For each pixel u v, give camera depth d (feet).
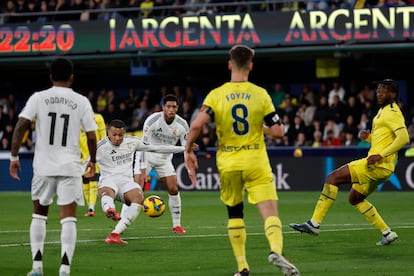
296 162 123.34
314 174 122.62
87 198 86.02
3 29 139.23
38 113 43.83
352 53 128.16
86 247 58.08
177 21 132.46
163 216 83.35
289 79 150.82
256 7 140.67
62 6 148.56
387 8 123.95
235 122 43.04
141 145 62.69
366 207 58.29
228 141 43.45
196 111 140.67
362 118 127.54
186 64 146.30
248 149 43.19
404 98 145.28
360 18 125.08
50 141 43.75
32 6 150.41
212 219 80.38
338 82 146.72
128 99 148.97
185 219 80.23
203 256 53.78
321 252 55.01
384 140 57.11
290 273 40.40
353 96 132.87
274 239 41.55
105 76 160.97
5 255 54.34
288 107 135.13
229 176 43.29
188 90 145.38
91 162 45.16
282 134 43.27
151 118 69.41
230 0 141.18
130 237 64.13
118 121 61.82
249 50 43.80
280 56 136.46
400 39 123.44
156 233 67.00
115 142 61.57
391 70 144.46
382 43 124.88
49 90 44.09
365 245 58.34
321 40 126.93
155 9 142.51
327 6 134.10
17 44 138.82
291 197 110.22
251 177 43.04
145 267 49.19
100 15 144.46
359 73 145.28
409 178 118.73
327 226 71.15
